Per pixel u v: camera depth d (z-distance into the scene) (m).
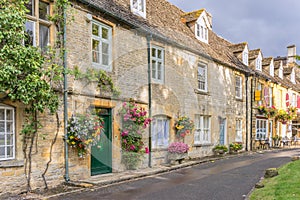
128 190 5.99
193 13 13.27
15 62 5.02
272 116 18.89
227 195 5.55
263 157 12.27
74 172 6.70
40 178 5.98
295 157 10.11
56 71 6.12
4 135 5.55
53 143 6.27
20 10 5.32
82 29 6.99
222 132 12.88
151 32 8.34
